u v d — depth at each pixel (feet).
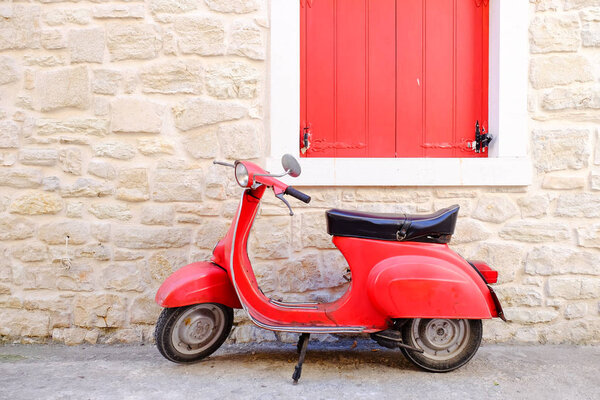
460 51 11.28
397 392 7.88
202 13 10.71
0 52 10.64
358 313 8.42
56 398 7.63
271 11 10.65
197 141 10.75
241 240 8.48
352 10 11.37
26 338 10.69
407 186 10.80
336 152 11.39
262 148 10.85
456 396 7.76
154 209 10.71
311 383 8.23
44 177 10.69
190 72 10.71
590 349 10.27
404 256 8.35
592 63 10.67
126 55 10.68
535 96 10.75
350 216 8.42
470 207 10.78
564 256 10.67
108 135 10.72
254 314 8.43
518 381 8.41
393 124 11.32
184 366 9.07
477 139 11.35
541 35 10.69
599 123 10.67
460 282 8.11
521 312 10.68
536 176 10.75
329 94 11.37
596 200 10.66
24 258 10.67
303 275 10.78
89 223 10.70
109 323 10.70
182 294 8.38
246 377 8.49
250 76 10.77
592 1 10.65
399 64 11.33
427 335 8.57
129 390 7.93
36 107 10.68
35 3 10.62
